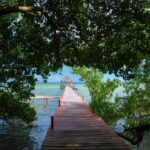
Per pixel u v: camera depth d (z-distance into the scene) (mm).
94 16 9609
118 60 10984
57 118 16344
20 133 19219
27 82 13852
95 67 11578
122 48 10789
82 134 11953
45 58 12062
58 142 10477
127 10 9078
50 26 10102
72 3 9594
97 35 10000
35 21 10805
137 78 18328
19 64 12594
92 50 10977
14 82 13570
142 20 9141
